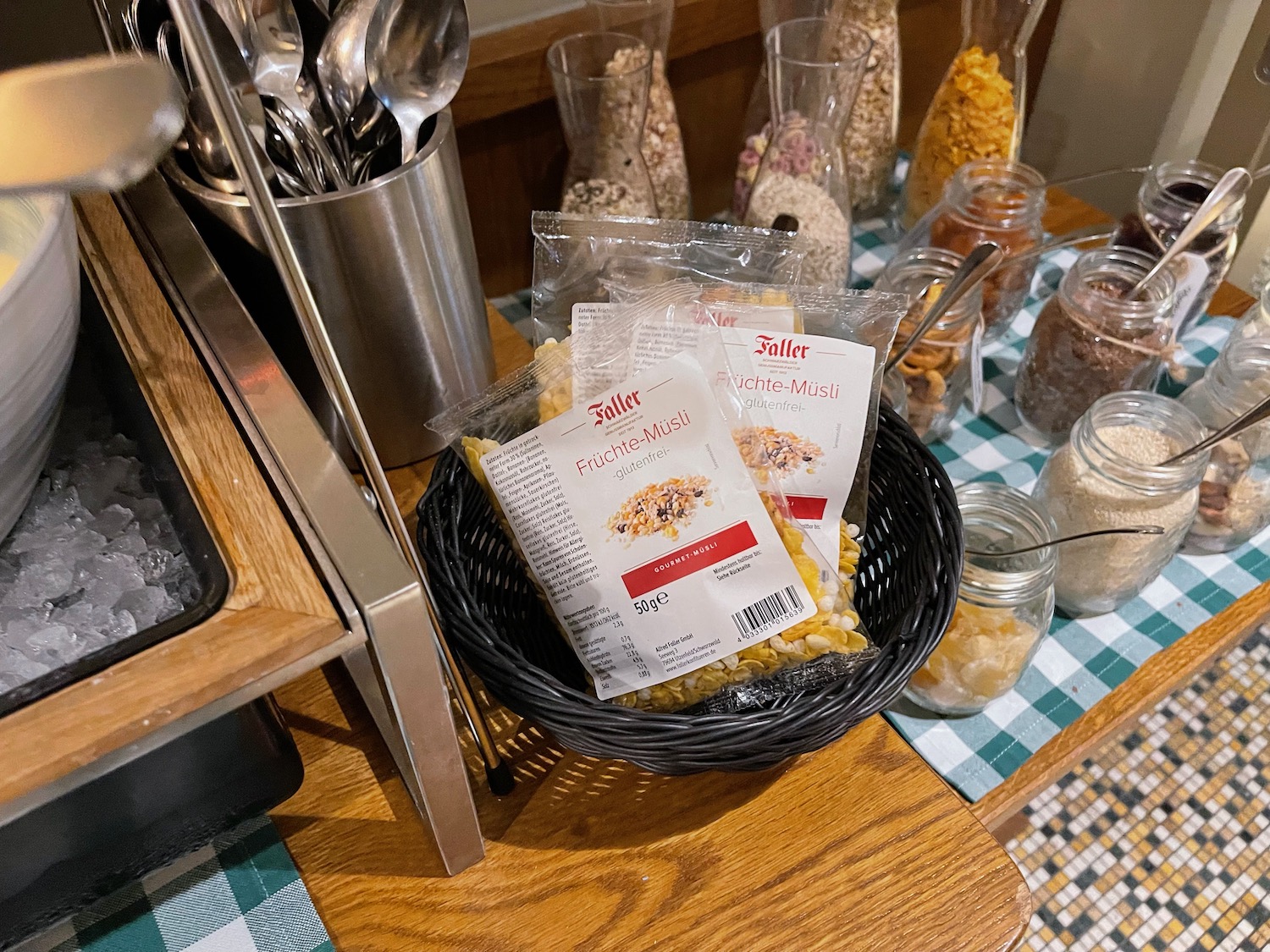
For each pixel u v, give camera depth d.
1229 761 1.15
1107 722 0.60
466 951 0.48
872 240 0.99
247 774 0.46
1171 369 0.75
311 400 0.64
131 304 0.46
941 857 0.50
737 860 0.51
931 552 0.50
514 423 0.53
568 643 0.53
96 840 0.42
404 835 0.52
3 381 0.33
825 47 0.85
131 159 0.24
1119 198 1.22
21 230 0.39
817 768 0.54
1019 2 0.80
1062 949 1.03
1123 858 1.09
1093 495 0.61
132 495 0.43
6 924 0.42
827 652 0.49
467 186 0.84
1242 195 0.71
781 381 0.53
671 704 0.51
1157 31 1.09
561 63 0.77
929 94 1.15
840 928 0.48
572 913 0.49
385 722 0.47
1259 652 1.24
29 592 0.39
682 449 0.48
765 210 0.79
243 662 0.32
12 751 0.30
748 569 0.48
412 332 0.61
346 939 0.48
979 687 0.57
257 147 0.52
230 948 0.47
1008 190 0.80
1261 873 1.07
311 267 0.55
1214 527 0.68
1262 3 0.99
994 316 0.83
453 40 0.53
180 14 0.26
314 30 0.58
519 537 0.50
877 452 0.59
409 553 0.42
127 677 0.32
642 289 0.55
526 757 0.55
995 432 0.79
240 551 0.36
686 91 0.92
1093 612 0.66
